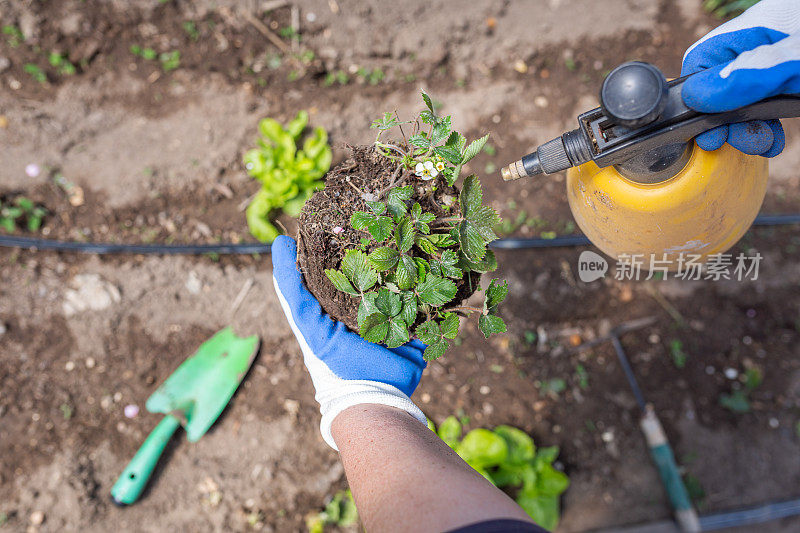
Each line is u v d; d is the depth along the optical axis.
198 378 2.32
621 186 0.98
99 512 2.21
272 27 2.51
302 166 2.28
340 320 1.16
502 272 2.48
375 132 2.52
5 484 2.18
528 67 2.60
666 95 0.76
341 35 2.53
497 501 0.69
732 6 2.58
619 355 2.49
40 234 2.35
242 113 2.48
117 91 2.45
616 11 2.63
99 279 2.35
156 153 2.43
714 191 0.94
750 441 2.47
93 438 2.26
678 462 2.44
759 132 0.87
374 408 1.00
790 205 2.59
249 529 2.27
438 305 0.97
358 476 0.84
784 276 2.56
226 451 2.32
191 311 2.38
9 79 2.37
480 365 2.43
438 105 2.55
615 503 2.39
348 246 1.04
